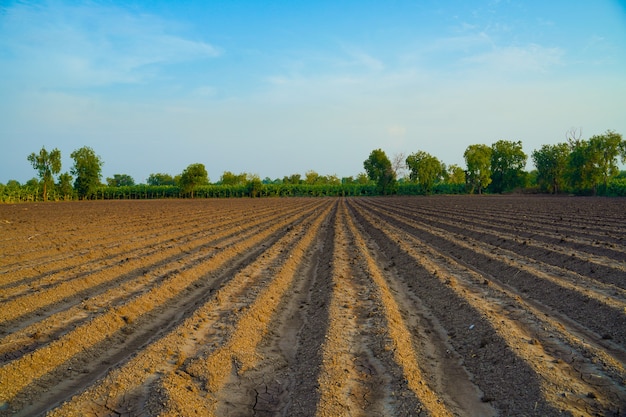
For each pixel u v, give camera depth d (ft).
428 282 45.37
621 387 22.56
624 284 42.09
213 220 121.60
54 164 252.42
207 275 51.98
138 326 33.88
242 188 348.38
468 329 31.73
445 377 25.57
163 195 331.16
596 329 32.04
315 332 32.22
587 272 47.93
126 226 100.63
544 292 40.78
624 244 63.10
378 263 60.49
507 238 70.85
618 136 247.50
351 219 130.41
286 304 40.86
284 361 28.02
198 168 315.17
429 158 353.92
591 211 129.39
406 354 27.48
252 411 21.93
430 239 80.48
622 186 247.09
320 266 58.75
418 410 20.31
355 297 40.63
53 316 33.81
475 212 138.51
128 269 52.60
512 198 250.16
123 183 552.00
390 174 371.35
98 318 31.81
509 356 25.91
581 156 253.85
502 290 41.16
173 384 22.76
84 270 50.60
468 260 59.57
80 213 142.10
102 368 26.55
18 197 243.60
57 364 26.03
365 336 30.83
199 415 20.76
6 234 82.38
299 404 21.77
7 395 22.20
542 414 20.29
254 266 54.54
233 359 27.27
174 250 66.44
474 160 342.64
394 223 113.60
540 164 317.22
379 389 23.26
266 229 97.76
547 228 84.64
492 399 22.54
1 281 45.27
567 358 26.04
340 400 21.71
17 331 30.81
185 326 31.73
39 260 58.13
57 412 19.85
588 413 20.12
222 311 36.45
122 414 20.44
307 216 140.36
